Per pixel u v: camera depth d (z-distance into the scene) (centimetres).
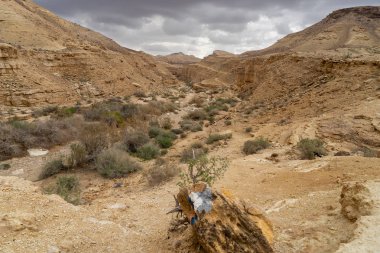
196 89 8625
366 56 3728
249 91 5838
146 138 2475
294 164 1438
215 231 537
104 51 6919
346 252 500
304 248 625
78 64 5822
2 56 4375
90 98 5256
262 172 1370
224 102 5297
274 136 2314
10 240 666
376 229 555
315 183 1094
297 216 809
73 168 1888
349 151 1719
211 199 573
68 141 2555
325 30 9569
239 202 598
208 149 2255
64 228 761
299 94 3512
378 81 2670
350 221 677
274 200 988
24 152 2295
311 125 2203
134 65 8488
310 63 4181
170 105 4734
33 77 4581
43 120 3219
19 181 1012
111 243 729
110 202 1102
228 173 1363
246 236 538
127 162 1828
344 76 3139
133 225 856
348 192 740
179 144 2627
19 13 7050
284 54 5312
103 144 2142
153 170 1545
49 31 7138
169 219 907
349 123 2067
